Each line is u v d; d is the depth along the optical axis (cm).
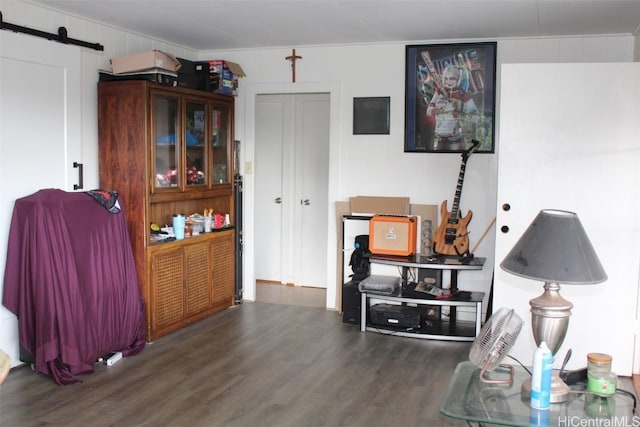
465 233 478
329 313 540
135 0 387
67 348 364
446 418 326
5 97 373
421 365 409
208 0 387
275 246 657
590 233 387
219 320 512
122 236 410
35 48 391
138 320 423
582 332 392
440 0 382
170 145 464
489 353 244
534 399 224
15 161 381
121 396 350
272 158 649
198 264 499
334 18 435
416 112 514
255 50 557
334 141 539
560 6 390
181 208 518
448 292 472
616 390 242
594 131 381
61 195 381
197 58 573
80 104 429
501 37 490
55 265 362
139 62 428
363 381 379
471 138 502
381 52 521
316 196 636
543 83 386
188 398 349
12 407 332
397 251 477
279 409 336
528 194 393
